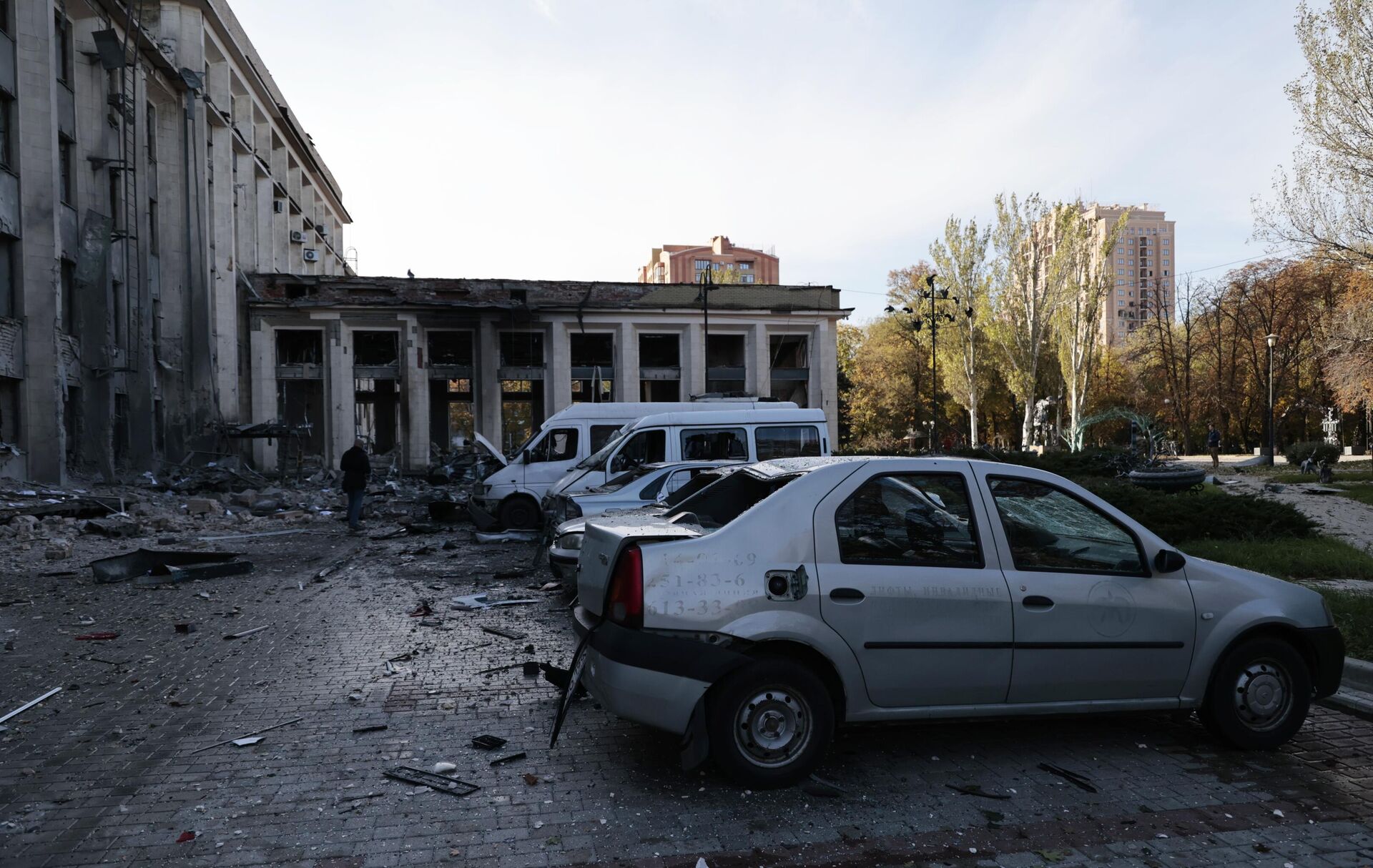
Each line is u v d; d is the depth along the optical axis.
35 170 21.45
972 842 3.44
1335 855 3.34
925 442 58.34
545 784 4.02
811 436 12.84
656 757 4.38
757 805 3.78
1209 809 3.78
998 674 4.20
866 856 3.31
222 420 33.34
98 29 25.77
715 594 3.91
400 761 4.32
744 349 46.88
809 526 4.12
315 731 4.80
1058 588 4.30
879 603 4.06
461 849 3.36
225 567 10.63
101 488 22.56
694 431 12.58
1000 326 47.12
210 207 36.28
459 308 41.59
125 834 3.48
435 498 22.59
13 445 20.84
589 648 4.16
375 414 55.19
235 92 40.75
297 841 3.43
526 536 14.38
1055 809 3.78
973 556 4.29
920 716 4.14
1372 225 21.86
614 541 4.14
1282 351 48.91
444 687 5.68
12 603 8.73
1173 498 12.66
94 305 24.98
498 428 43.16
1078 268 43.78
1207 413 52.50
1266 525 12.09
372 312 41.38
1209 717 4.53
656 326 45.16
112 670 6.13
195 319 32.75
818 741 3.96
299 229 53.38
